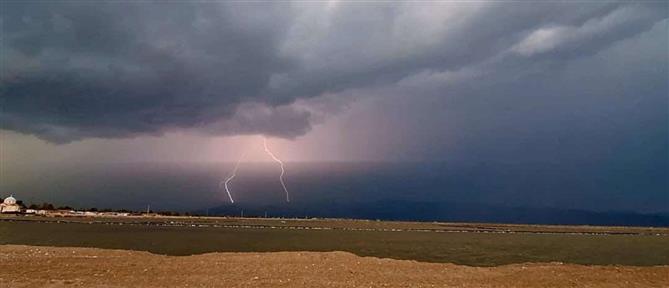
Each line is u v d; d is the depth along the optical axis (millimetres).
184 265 29953
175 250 62531
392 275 28250
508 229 170625
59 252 36000
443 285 25844
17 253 34875
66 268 28297
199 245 71438
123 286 23797
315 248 70500
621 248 81188
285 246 73688
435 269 30406
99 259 31844
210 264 30453
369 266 30812
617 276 28500
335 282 25938
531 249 75500
